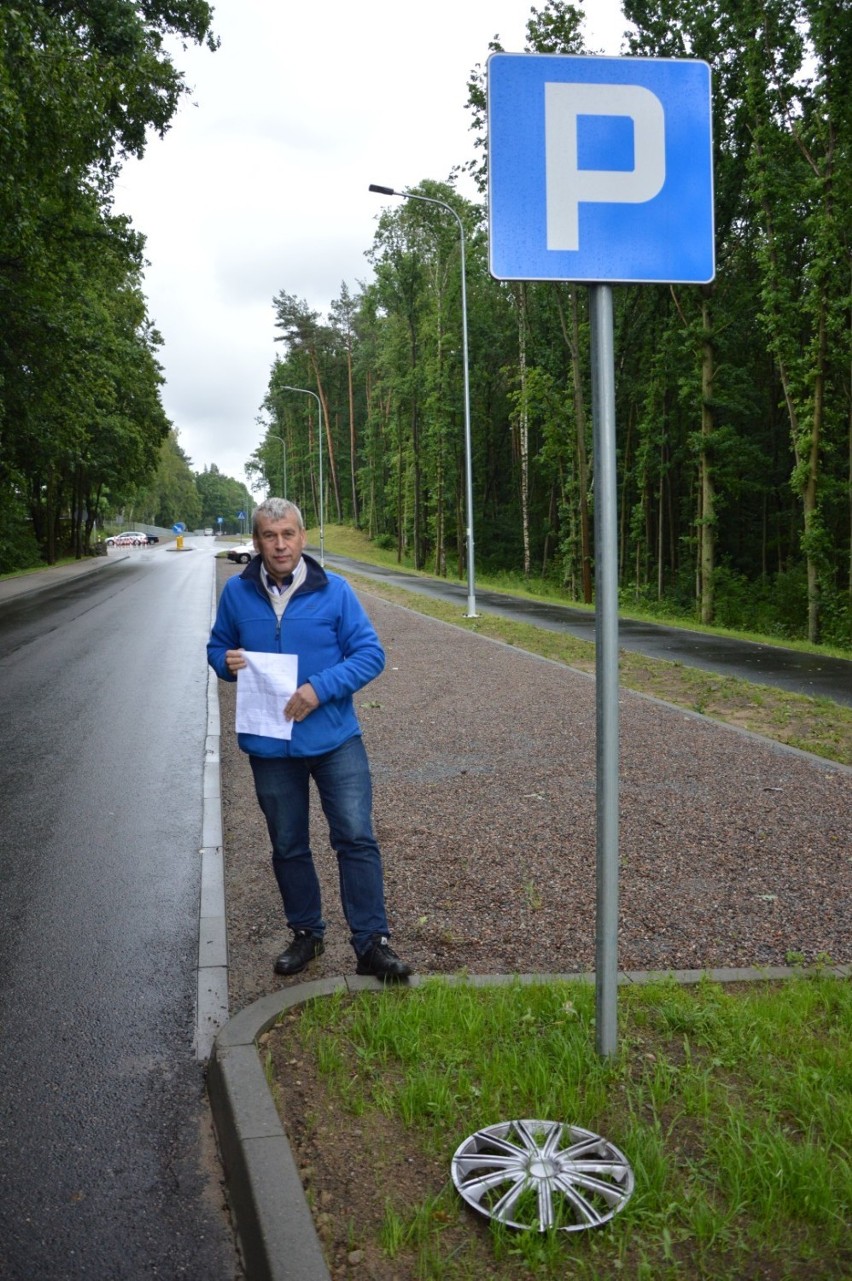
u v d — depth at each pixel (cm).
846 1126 272
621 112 310
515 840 588
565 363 4294
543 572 5541
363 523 8738
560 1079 299
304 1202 247
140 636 1900
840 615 2792
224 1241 260
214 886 536
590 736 908
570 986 371
